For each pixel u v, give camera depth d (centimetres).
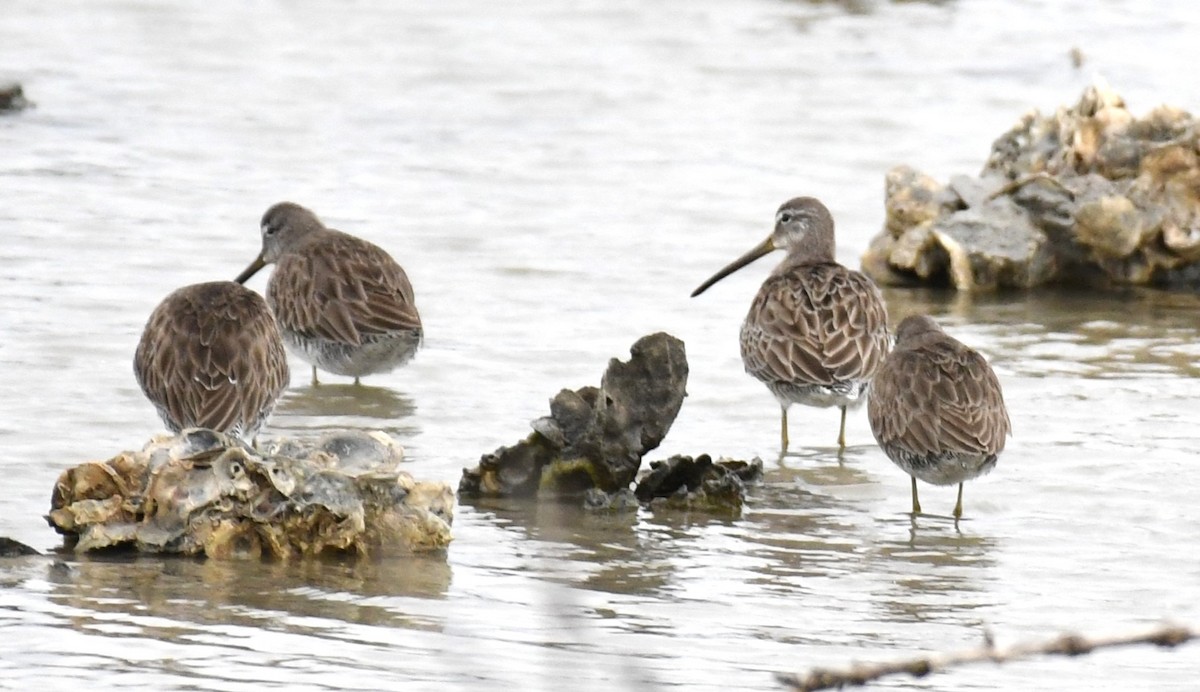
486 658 961
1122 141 2006
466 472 1307
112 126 2455
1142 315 1853
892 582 1138
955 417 1273
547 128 2523
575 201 2188
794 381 1454
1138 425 1476
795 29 3114
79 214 2044
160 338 1352
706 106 2639
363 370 1591
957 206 2005
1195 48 2970
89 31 2972
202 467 1148
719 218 2131
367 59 2872
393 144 2430
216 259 1909
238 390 1327
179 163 2297
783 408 1477
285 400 1556
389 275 1631
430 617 1031
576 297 1828
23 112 2500
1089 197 1973
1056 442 1433
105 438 1365
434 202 2169
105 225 2006
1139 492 1326
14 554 1109
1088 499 1312
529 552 1173
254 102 2614
